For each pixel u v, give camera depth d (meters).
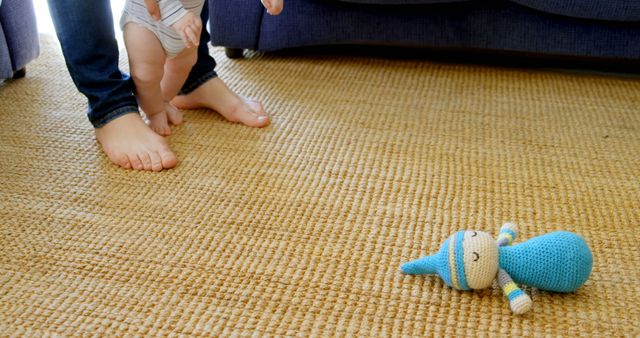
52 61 1.86
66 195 1.20
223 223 1.13
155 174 1.28
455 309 0.95
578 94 1.68
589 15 1.67
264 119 1.47
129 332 0.90
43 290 0.98
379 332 0.90
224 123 1.49
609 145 1.42
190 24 1.19
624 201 1.22
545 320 0.93
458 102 1.62
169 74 1.44
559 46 1.75
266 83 1.72
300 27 1.82
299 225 1.13
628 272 1.03
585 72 1.83
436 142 1.42
